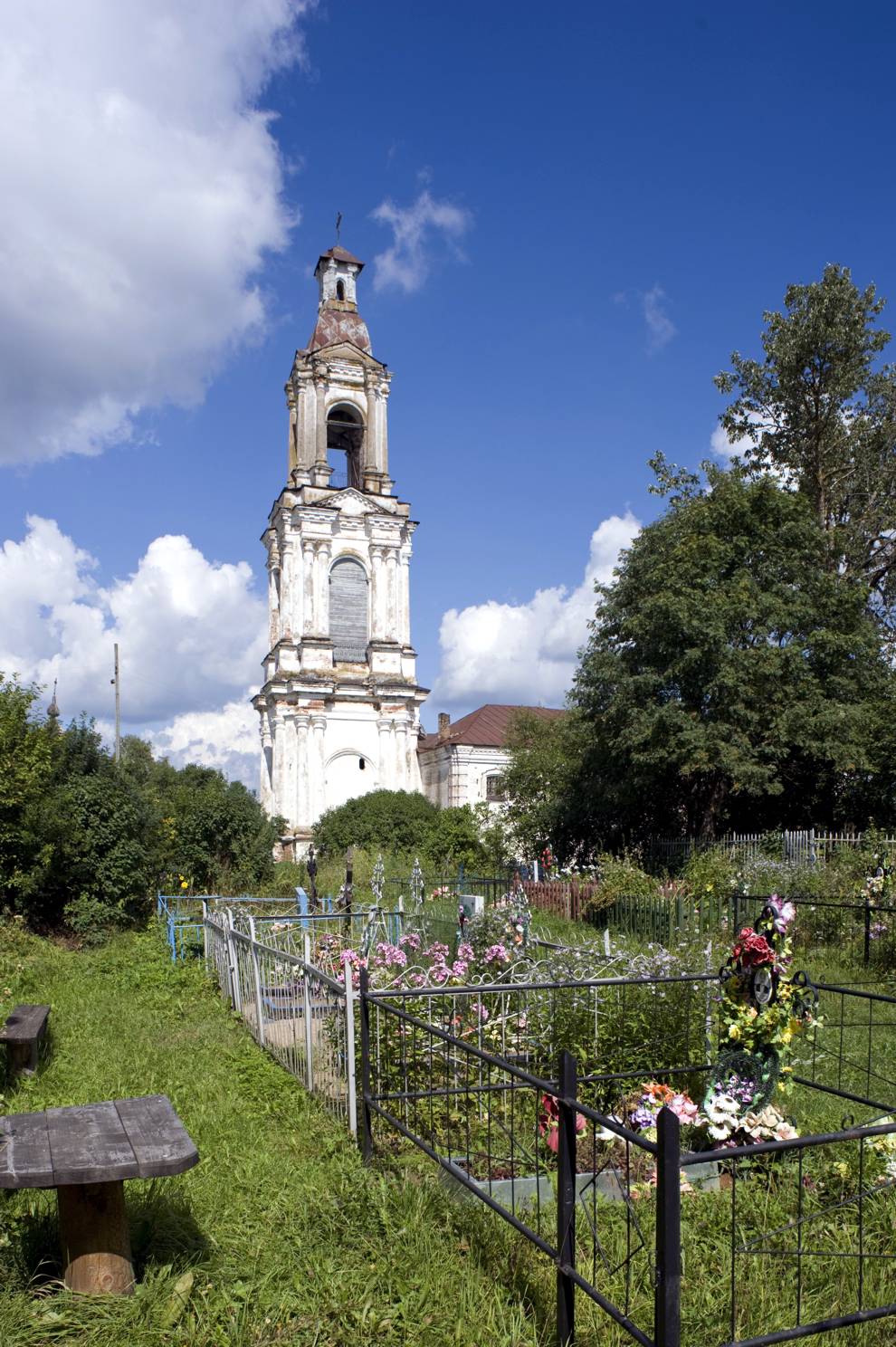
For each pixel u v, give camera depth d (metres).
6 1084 8.77
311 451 53.47
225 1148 6.75
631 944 13.22
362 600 53.19
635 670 27.92
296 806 48.94
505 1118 7.10
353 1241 5.13
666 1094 6.71
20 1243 4.94
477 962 9.81
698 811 29.53
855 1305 4.50
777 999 6.33
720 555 26.55
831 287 31.27
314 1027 8.48
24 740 20.58
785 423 33.78
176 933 18.16
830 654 26.64
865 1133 3.75
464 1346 4.21
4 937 17.78
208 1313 4.48
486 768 60.06
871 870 19.11
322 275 57.25
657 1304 3.27
